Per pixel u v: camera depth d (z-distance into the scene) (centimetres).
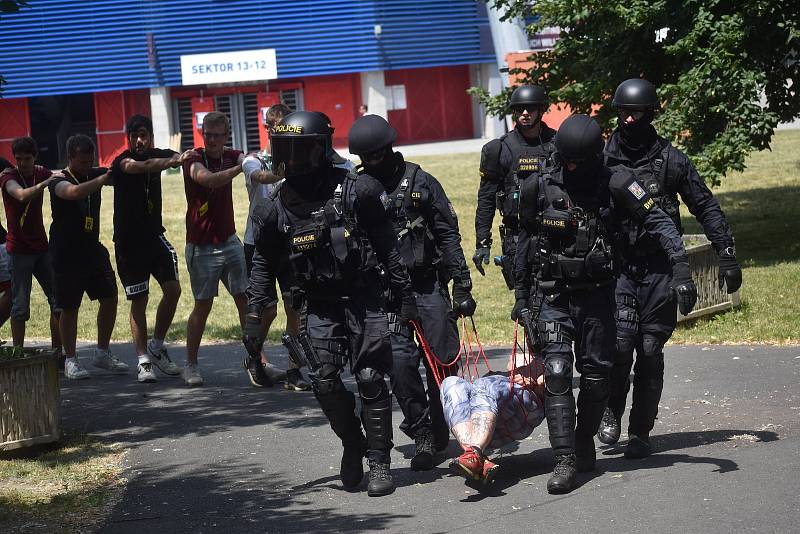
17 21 4281
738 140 1502
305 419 864
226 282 1008
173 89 4412
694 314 1165
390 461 676
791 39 1496
